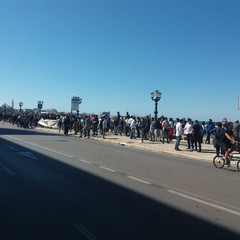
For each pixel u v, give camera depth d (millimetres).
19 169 13898
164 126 30125
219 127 19797
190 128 25016
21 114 60125
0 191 10109
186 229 7141
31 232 6773
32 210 8242
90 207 8562
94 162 16750
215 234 6891
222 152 18750
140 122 32969
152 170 15008
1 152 19594
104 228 7059
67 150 21938
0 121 78688
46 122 54594
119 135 38344
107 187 10969
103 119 34875
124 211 8297
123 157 19531
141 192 10414
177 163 18172
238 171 16203
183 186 11617
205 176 14078
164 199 9641
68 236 6586
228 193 10727
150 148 25625
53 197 9484
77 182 11609
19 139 29703
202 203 9352
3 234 6652
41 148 22453
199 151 24062
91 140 32688
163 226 7281
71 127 43719
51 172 13414
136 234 6758
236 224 7566
